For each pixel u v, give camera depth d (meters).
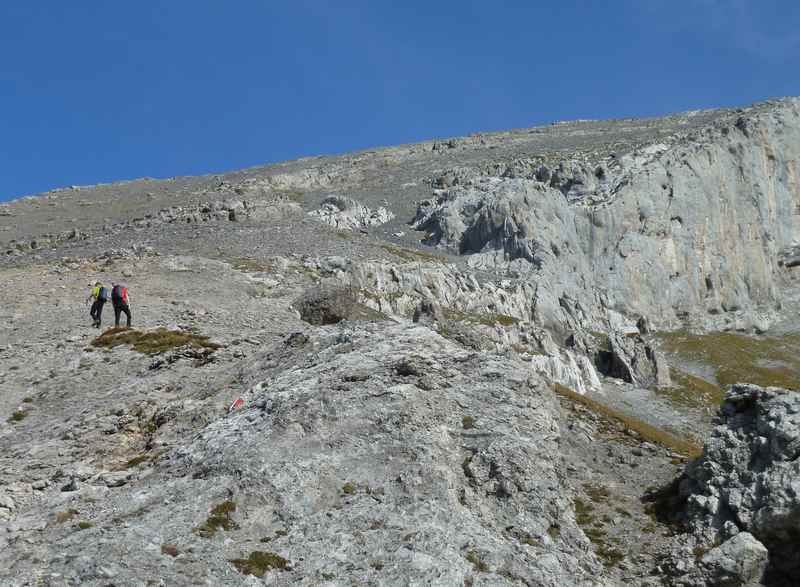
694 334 128.12
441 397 26.55
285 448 23.06
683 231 139.12
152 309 49.78
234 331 43.25
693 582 20.97
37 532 20.11
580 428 31.09
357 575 18.19
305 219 112.88
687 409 82.06
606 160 161.88
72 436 29.39
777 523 21.20
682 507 24.34
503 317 89.38
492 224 120.44
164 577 17.22
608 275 126.88
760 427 23.95
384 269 88.50
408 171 189.62
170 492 21.61
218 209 110.12
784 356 124.19
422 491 21.78
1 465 27.56
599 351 94.81
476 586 18.25
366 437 23.80
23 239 108.56
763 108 184.88
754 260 149.25
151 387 33.66
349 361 28.22
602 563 22.14
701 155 150.38
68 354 40.91
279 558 18.72
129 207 158.62
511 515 22.36
